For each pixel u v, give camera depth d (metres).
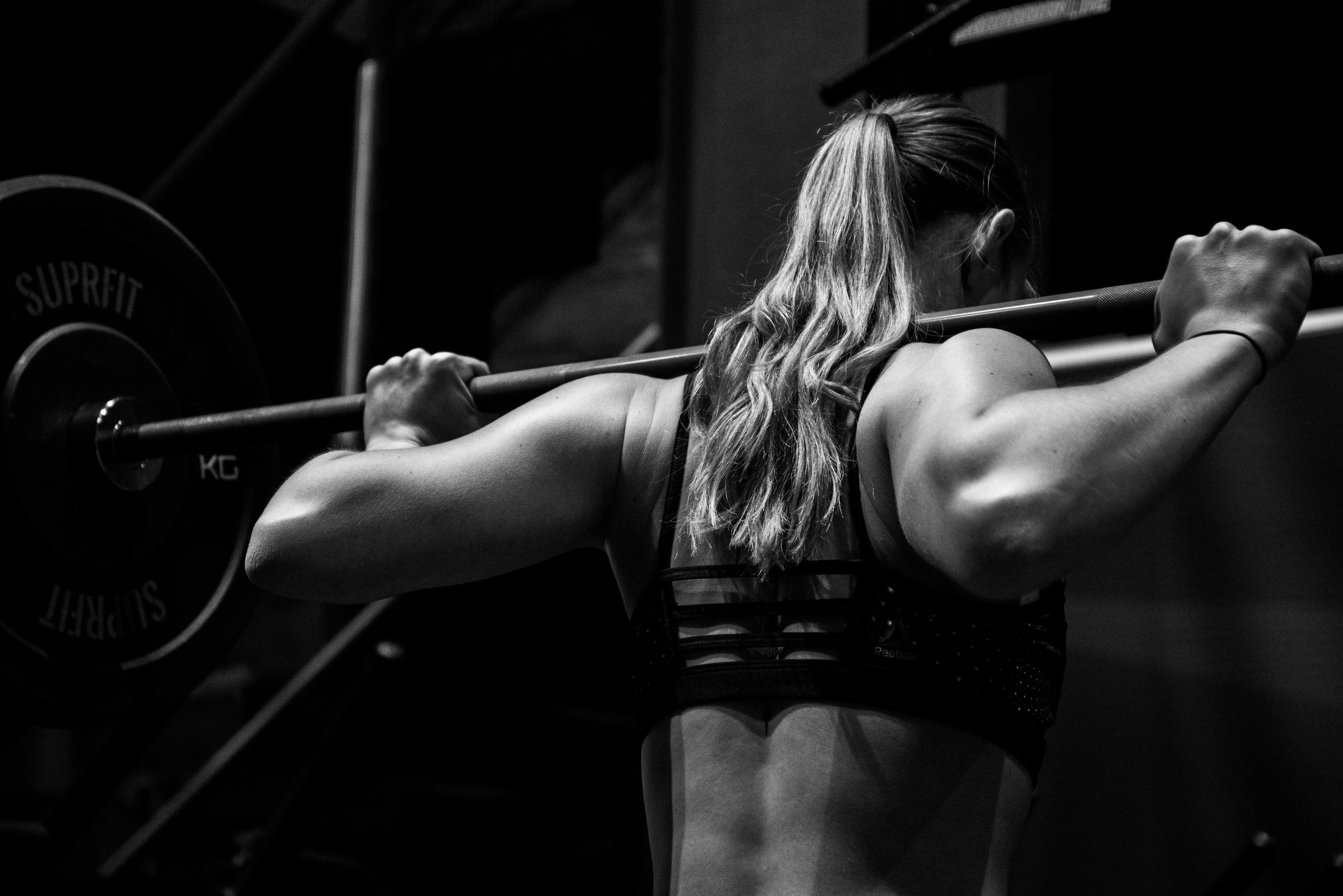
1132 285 1.14
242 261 4.55
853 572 0.93
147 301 1.79
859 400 0.97
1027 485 0.79
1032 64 2.63
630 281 4.37
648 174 4.51
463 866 3.09
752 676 0.94
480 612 3.52
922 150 1.11
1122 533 0.81
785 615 0.95
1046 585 0.87
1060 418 0.81
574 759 3.43
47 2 4.06
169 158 4.48
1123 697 2.08
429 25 4.73
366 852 3.03
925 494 0.84
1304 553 1.98
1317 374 2.00
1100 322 1.07
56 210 1.67
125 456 1.67
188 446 1.64
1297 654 1.97
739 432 0.99
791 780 0.92
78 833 2.22
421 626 3.42
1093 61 2.63
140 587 1.73
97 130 4.29
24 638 1.59
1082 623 2.13
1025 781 0.94
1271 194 3.29
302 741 3.46
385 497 1.03
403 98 4.65
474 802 3.26
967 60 2.65
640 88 4.45
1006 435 0.81
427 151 4.71
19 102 4.08
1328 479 1.97
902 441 0.90
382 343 4.28
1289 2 2.44
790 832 0.90
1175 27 2.49
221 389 1.87
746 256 3.07
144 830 2.80
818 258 1.07
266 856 2.08
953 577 0.84
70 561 1.65
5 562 1.58
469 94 4.79
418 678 3.26
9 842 2.04
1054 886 2.09
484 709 3.42
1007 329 1.07
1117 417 0.82
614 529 1.08
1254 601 2.01
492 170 4.70
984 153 1.12
